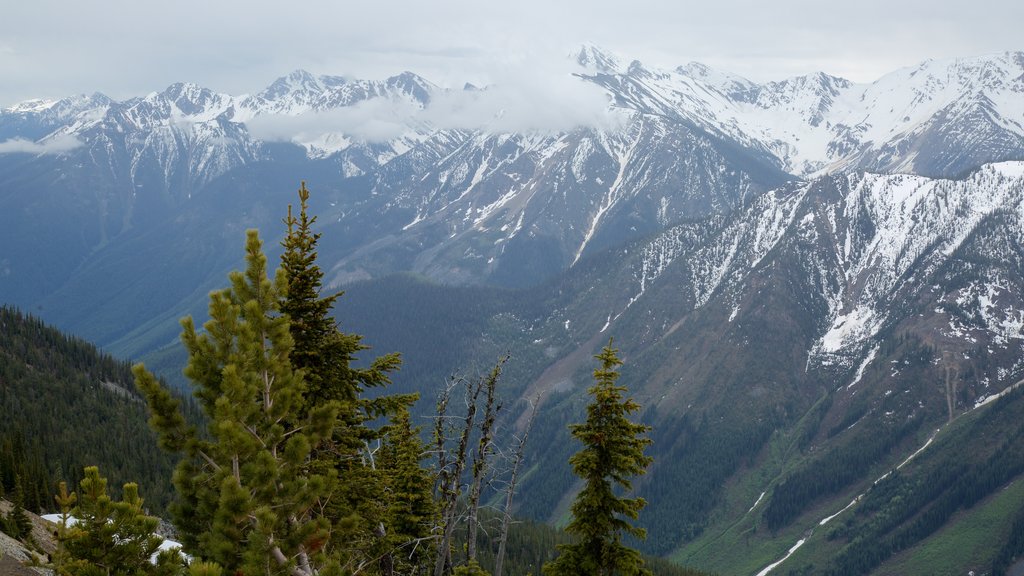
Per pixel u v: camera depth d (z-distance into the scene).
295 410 24.45
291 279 28.20
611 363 29.22
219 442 21.75
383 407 30.50
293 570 22.69
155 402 22.61
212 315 23.38
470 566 32.66
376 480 29.78
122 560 25.34
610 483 29.08
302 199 29.06
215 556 21.25
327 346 28.58
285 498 22.36
